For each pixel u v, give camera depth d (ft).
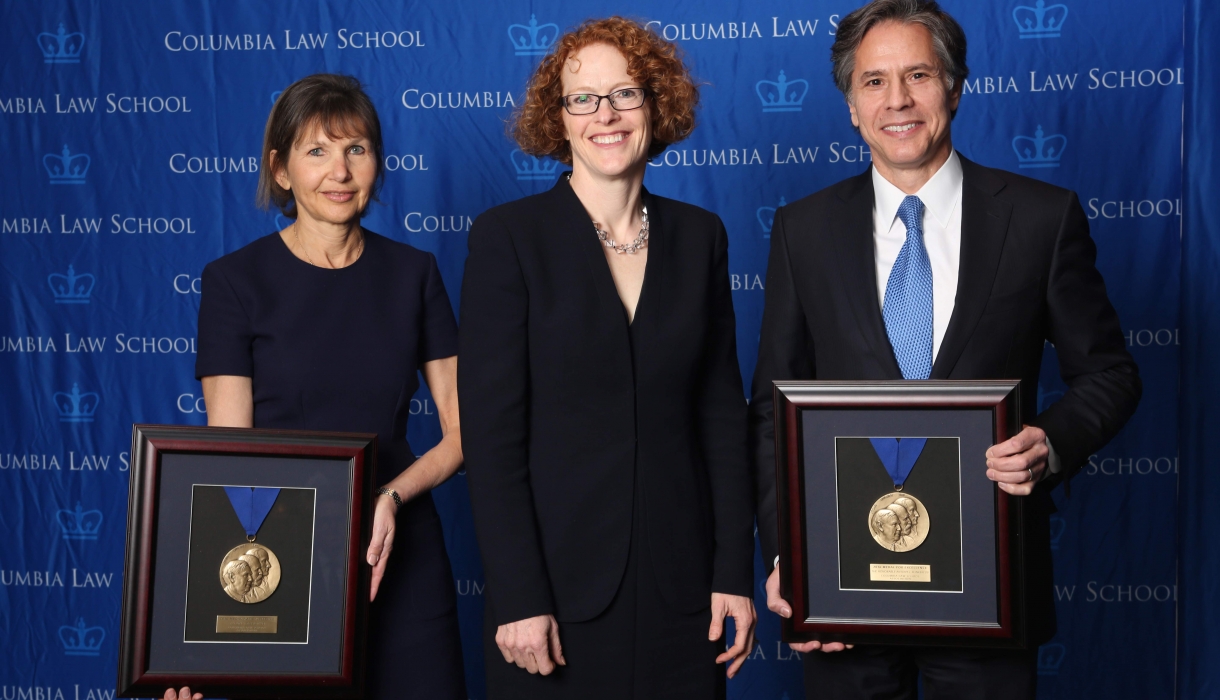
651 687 5.09
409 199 9.30
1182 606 8.72
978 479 5.00
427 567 5.80
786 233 5.99
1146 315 8.78
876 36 5.59
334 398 5.70
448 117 9.24
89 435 9.55
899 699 5.75
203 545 4.97
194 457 4.99
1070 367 5.61
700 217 5.64
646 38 5.33
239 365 5.65
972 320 5.37
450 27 9.22
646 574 5.10
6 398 9.56
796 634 5.21
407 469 5.77
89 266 9.48
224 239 9.40
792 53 9.02
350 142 5.85
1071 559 9.01
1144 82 8.70
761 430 5.94
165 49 9.35
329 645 5.06
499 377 5.05
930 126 5.49
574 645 5.06
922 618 5.07
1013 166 8.86
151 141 9.39
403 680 5.62
